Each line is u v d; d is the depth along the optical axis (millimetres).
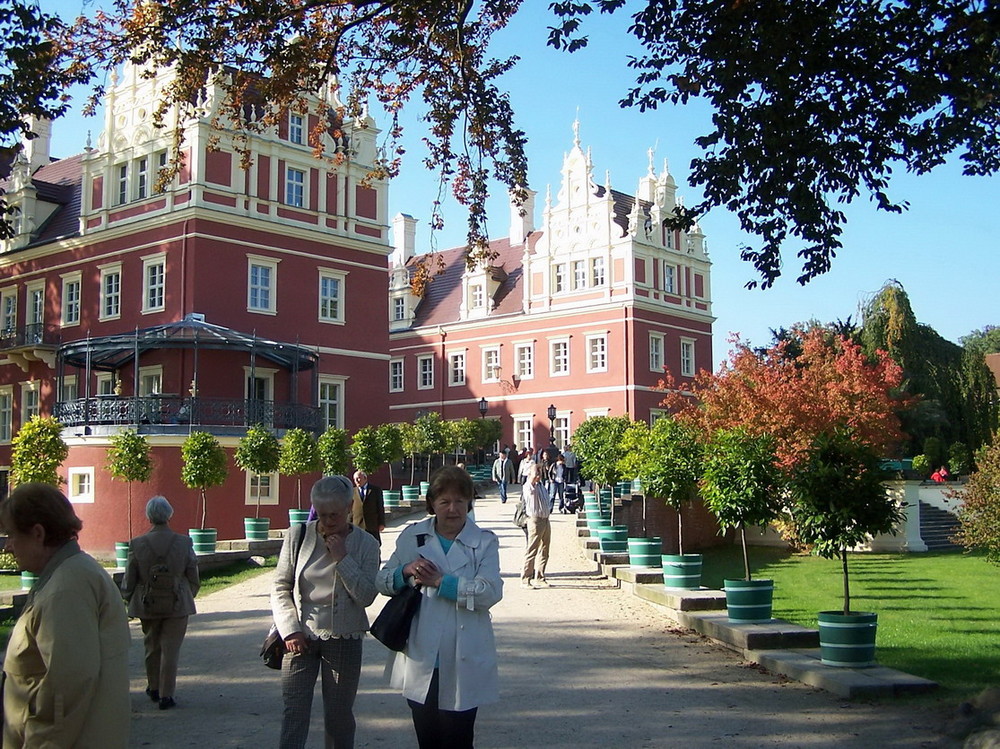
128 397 28594
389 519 30547
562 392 52531
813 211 11445
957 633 13594
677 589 14656
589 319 51844
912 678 9156
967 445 38438
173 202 33719
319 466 28203
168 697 8523
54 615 3811
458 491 5566
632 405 49656
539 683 9516
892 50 10656
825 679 9211
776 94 10953
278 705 8672
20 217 40344
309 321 36125
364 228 38406
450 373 58156
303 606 6020
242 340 30484
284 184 35719
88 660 3814
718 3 10820
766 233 12031
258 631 12766
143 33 12266
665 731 7730
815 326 44062
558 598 15383
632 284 50406
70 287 37750
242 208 34219
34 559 4027
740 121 11203
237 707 8602
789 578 21156
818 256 11984
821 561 24938
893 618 15234
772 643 10914
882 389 28531
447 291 60906
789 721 8008
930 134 11102
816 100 11094
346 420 37125
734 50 10875
